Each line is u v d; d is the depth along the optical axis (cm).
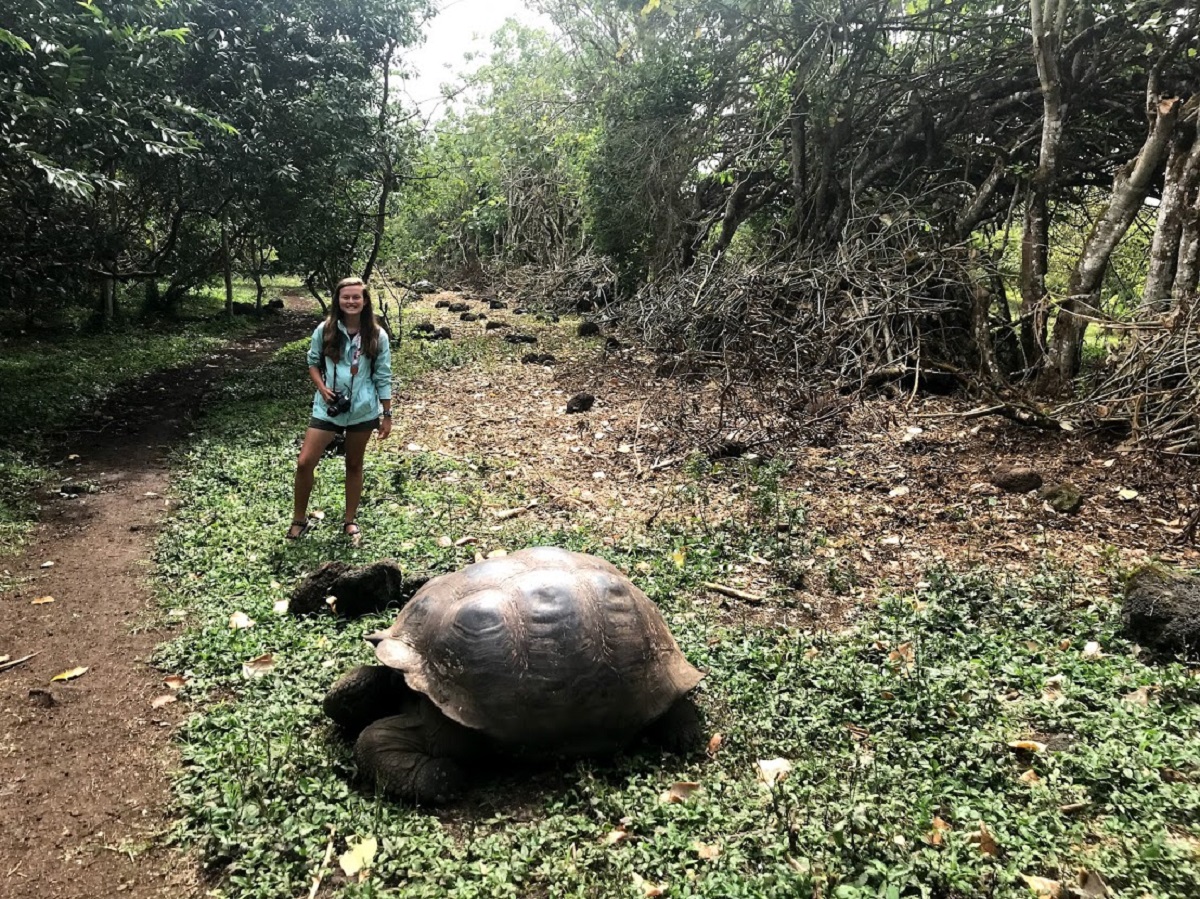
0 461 812
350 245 1527
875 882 258
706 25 1358
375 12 1395
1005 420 803
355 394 597
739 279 1160
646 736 359
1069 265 1587
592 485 751
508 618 326
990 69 1162
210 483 753
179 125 1079
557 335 1528
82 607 520
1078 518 608
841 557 571
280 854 291
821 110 1230
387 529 626
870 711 377
